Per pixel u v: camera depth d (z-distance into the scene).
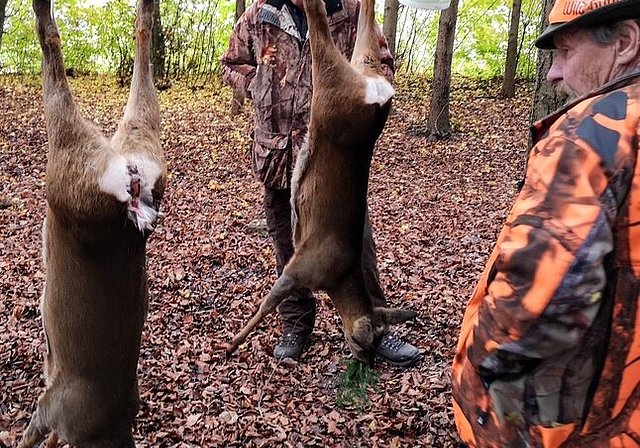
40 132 12.16
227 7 18.62
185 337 4.82
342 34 3.46
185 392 4.09
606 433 1.58
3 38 17.11
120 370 2.25
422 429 3.75
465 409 1.81
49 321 2.21
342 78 2.46
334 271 2.91
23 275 6.03
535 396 1.60
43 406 2.37
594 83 1.64
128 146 2.02
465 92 18.50
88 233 1.94
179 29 18.36
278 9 3.63
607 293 1.49
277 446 3.63
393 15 14.28
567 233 1.44
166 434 3.68
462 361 1.85
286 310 4.39
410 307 5.44
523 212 1.52
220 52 19.11
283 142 3.76
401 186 10.20
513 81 17.66
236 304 5.43
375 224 8.16
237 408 3.94
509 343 1.54
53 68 1.87
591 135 1.48
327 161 2.66
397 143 13.15
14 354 4.52
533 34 19.25
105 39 18.09
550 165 1.50
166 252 6.77
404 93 18.05
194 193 9.28
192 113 15.20
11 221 7.63
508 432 1.68
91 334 2.14
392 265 6.62
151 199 1.97
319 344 4.63
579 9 1.58
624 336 1.50
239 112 15.22
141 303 2.22
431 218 8.51
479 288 1.81
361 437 3.70
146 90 2.14
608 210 1.44
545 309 1.46
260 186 9.74
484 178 10.85
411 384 4.13
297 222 2.94
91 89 17.00
